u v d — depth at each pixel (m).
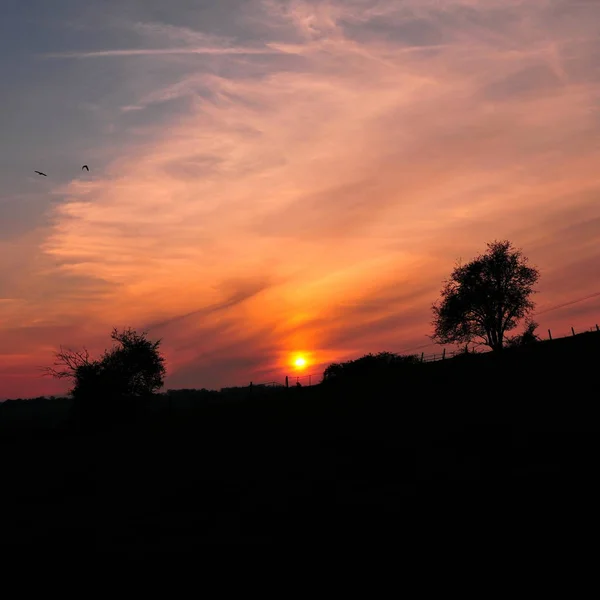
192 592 14.96
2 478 43.19
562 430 27.62
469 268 76.25
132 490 33.28
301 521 20.86
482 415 35.25
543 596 12.02
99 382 67.25
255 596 14.17
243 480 30.89
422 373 60.06
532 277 74.62
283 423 48.53
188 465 38.62
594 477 19.59
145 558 18.66
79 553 20.27
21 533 25.02
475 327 75.38
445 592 12.90
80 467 44.12
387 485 24.47
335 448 34.97
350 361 77.75
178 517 24.81
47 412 105.56
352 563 15.62
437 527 17.55
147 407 71.69
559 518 16.41
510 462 24.09
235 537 20.02
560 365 45.75
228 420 56.53
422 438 32.75
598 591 11.89
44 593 16.25
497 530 16.39
